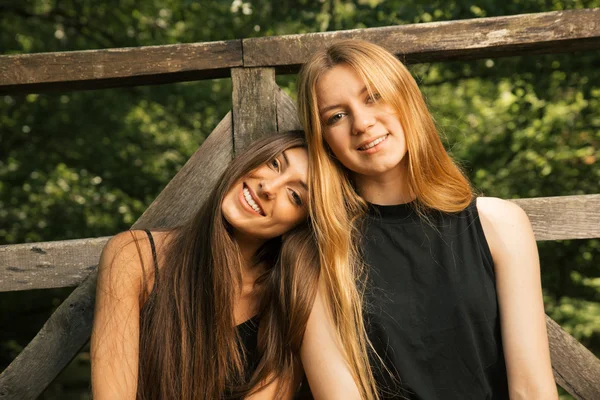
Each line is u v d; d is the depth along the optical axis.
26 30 5.22
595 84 3.78
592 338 4.95
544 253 4.03
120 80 2.24
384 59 1.83
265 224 1.93
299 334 1.89
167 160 5.13
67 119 5.18
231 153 2.24
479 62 4.02
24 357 2.17
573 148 4.23
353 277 1.89
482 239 1.87
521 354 1.77
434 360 1.85
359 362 1.84
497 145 4.44
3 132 5.14
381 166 1.83
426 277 1.88
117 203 5.10
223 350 1.95
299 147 1.95
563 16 2.11
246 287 2.08
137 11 5.21
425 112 1.89
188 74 2.24
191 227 2.05
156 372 1.94
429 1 3.44
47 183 5.13
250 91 2.21
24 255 2.19
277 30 4.11
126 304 1.92
